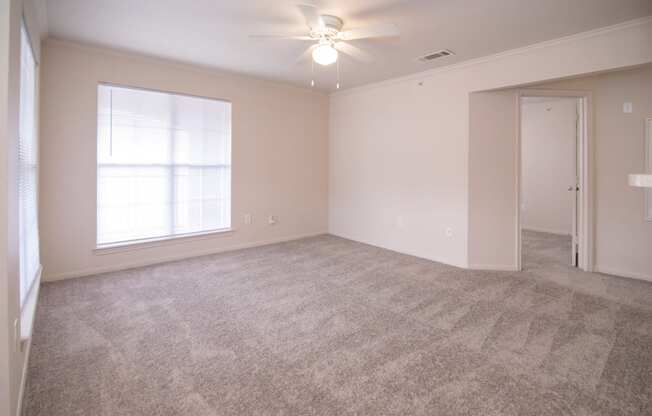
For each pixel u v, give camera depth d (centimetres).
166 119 422
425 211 455
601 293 330
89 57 362
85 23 306
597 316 278
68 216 358
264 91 509
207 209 466
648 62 285
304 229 577
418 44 347
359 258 454
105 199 383
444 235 435
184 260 436
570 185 632
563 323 266
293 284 352
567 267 419
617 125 380
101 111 375
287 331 252
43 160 341
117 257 393
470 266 411
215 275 378
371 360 214
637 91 368
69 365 205
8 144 144
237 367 206
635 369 204
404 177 479
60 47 345
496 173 403
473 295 325
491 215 406
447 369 205
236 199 492
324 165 597
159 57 397
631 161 375
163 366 206
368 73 456
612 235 389
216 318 272
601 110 388
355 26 305
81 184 364
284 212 548
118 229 395
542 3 263
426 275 385
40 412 166
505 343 236
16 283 165
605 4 263
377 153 516
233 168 485
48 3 270
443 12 279
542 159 666
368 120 527
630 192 376
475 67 393
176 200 437
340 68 435
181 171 439
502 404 174
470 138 403
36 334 242
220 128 470
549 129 654
